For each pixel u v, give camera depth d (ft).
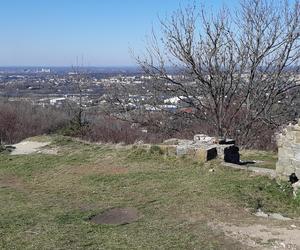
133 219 23.61
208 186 27.73
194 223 22.35
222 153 33.50
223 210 23.98
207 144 34.86
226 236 20.57
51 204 27.07
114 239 20.53
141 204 25.86
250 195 26.07
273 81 55.11
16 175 35.65
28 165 37.88
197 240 20.15
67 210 25.52
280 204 25.31
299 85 54.54
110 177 31.91
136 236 20.83
